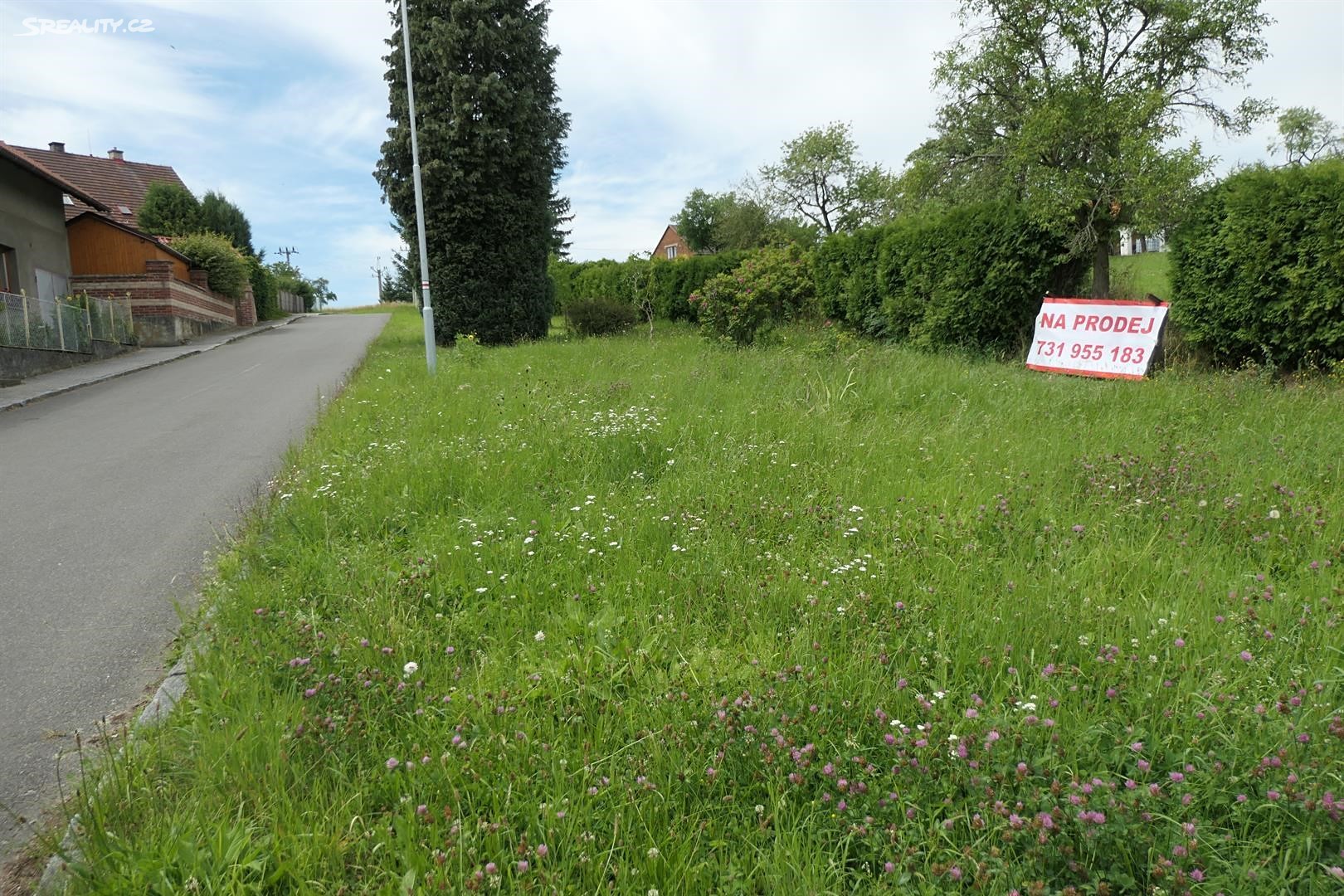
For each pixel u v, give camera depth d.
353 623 3.56
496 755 2.57
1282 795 2.11
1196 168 12.75
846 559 4.08
